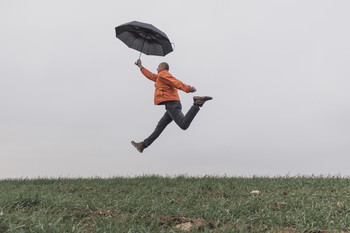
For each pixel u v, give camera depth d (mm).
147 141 7285
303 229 3727
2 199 4910
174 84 6543
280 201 5395
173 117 6750
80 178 9312
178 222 3924
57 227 3436
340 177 8117
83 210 4559
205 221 3916
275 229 3629
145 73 7219
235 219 4246
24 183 8750
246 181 7879
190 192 6484
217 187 6910
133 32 7277
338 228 3924
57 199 5012
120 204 4949
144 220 3934
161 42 7230
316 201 5223
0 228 3355
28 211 4406
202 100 6395
